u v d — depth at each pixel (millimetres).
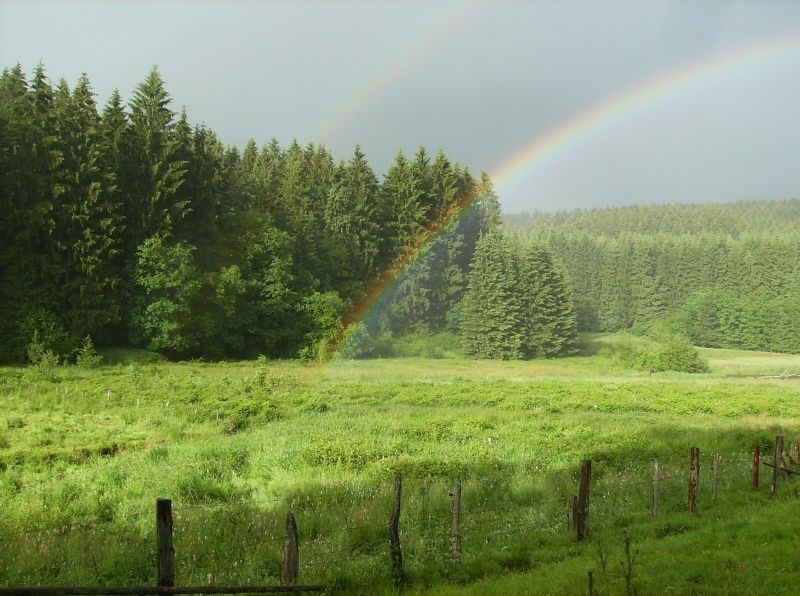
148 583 9625
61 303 50219
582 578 9352
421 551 11172
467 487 15055
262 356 53062
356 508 13352
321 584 9031
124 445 20469
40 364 39656
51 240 50219
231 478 16141
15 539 10867
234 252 64938
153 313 53094
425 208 90625
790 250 114438
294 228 73750
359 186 87125
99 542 11016
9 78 59781
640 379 55875
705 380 56188
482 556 11047
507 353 82000
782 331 97750
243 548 10844
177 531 11297
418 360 70625
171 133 61875
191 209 58969
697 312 105438
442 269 89625
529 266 86062
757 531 11805
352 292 77500
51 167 50719
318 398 32938
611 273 119938
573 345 90750
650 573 9633
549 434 23875
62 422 23719
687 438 23656
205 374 43188
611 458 19688
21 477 15977
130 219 56812
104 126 56906
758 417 31453
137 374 37344
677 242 125250
